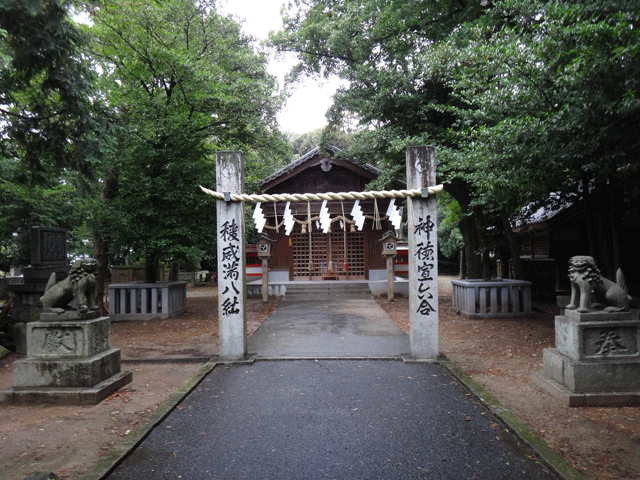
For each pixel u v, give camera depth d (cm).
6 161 1218
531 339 835
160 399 527
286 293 1709
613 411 459
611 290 500
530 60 596
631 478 326
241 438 416
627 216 1020
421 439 409
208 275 2806
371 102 1187
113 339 905
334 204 1811
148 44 1138
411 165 702
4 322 896
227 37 1450
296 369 659
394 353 745
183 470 356
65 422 452
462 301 1146
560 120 569
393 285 1584
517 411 464
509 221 1300
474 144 731
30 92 873
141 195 1134
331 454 381
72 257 1641
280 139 1509
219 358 711
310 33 1541
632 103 471
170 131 1096
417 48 1184
